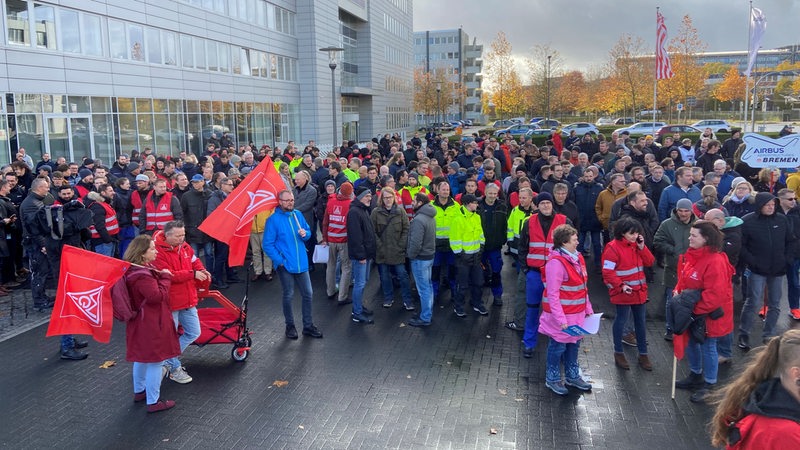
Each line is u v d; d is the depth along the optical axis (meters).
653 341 8.30
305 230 8.53
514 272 12.24
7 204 10.84
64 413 6.32
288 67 41.50
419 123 98.69
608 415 6.17
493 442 5.64
